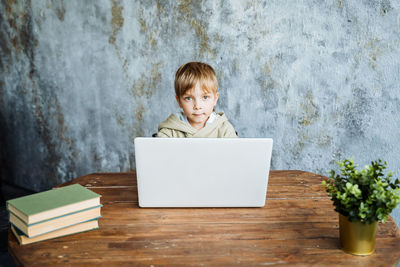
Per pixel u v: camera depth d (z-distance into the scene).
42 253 1.04
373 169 1.05
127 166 3.09
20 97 3.50
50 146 3.42
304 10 2.23
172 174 1.30
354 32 2.12
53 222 1.12
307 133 2.40
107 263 0.99
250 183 1.32
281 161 2.53
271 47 2.38
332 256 1.03
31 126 3.50
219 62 2.56
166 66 2.73
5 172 3.87
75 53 3.06
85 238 1.14
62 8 3.02
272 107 2.47
